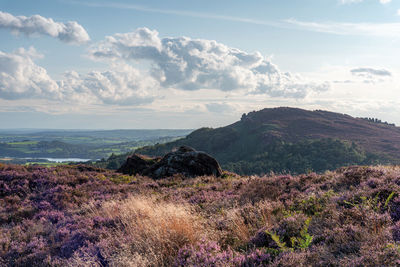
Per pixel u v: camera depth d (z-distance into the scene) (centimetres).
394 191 539
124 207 805
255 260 385
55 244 648
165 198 1027
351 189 694
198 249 451
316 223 510
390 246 329
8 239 689
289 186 915
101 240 582
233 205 777
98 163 16150
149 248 473
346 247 382
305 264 351
